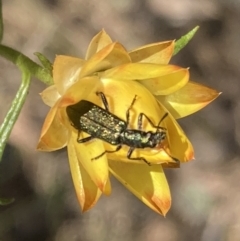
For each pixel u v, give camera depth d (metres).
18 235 0.17
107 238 0.17
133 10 0.19
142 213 0.18
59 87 0.09
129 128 0.09
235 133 0.19
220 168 0.19
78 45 0.18
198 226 0.18
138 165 0.09
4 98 0.17
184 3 0.19
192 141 0.18
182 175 0.18
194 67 0.19
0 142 0.09
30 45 0.18
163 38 0.19
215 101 0.19
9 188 0.17
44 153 0.17
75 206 0.17
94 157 0.09
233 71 0.19
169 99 0.09
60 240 0.17
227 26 0.19
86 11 0.19
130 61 0.09
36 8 0.18
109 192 0.08
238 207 0.18
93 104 0.09
